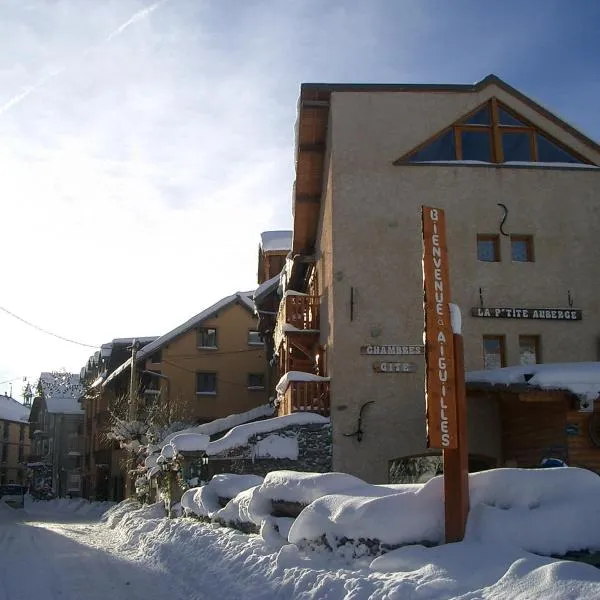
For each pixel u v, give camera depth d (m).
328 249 19.45
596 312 18.77
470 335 18.23
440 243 8.48
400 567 7.26
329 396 18.52
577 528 7.13
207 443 18.77
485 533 7.20
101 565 12.38
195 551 11.69
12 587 9.93
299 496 9.91
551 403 15.43
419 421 17.72
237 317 41.19
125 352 47.22
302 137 20.48
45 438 70.00
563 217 19.11
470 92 19.52
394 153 19.08
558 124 19.64
